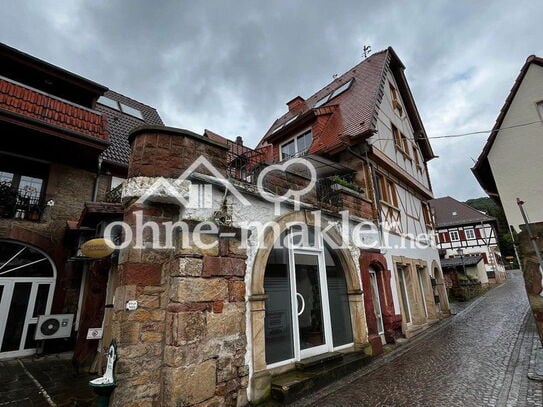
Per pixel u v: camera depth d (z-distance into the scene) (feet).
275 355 16.20
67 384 16.30
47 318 23.86
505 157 24.84
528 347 20.79
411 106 44.16
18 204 26.07
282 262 18.43
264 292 16.46
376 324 22.99
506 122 25.44
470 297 59.67
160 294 12.39
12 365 21.11
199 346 11.96
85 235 23.20
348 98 37.55
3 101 23.29
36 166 28.14
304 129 36.01
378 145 31.50
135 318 11.59
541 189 22.93
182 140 14.01
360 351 20.56
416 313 31.35
